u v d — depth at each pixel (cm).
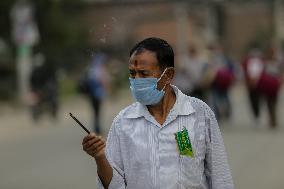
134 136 755
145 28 8300
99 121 2994
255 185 1830
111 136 769
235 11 11244
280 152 2441
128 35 6109
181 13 8650
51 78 3856
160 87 758
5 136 3166
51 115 3903
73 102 5322
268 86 3216
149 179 746
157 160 748
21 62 4712
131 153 755
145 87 753
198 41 9369
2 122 3838
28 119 3997
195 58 3148
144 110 760
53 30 5900
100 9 6931
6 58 5297
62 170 2148
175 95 774
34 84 3834
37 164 2286
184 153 750
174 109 757
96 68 2972
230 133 3066
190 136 754
